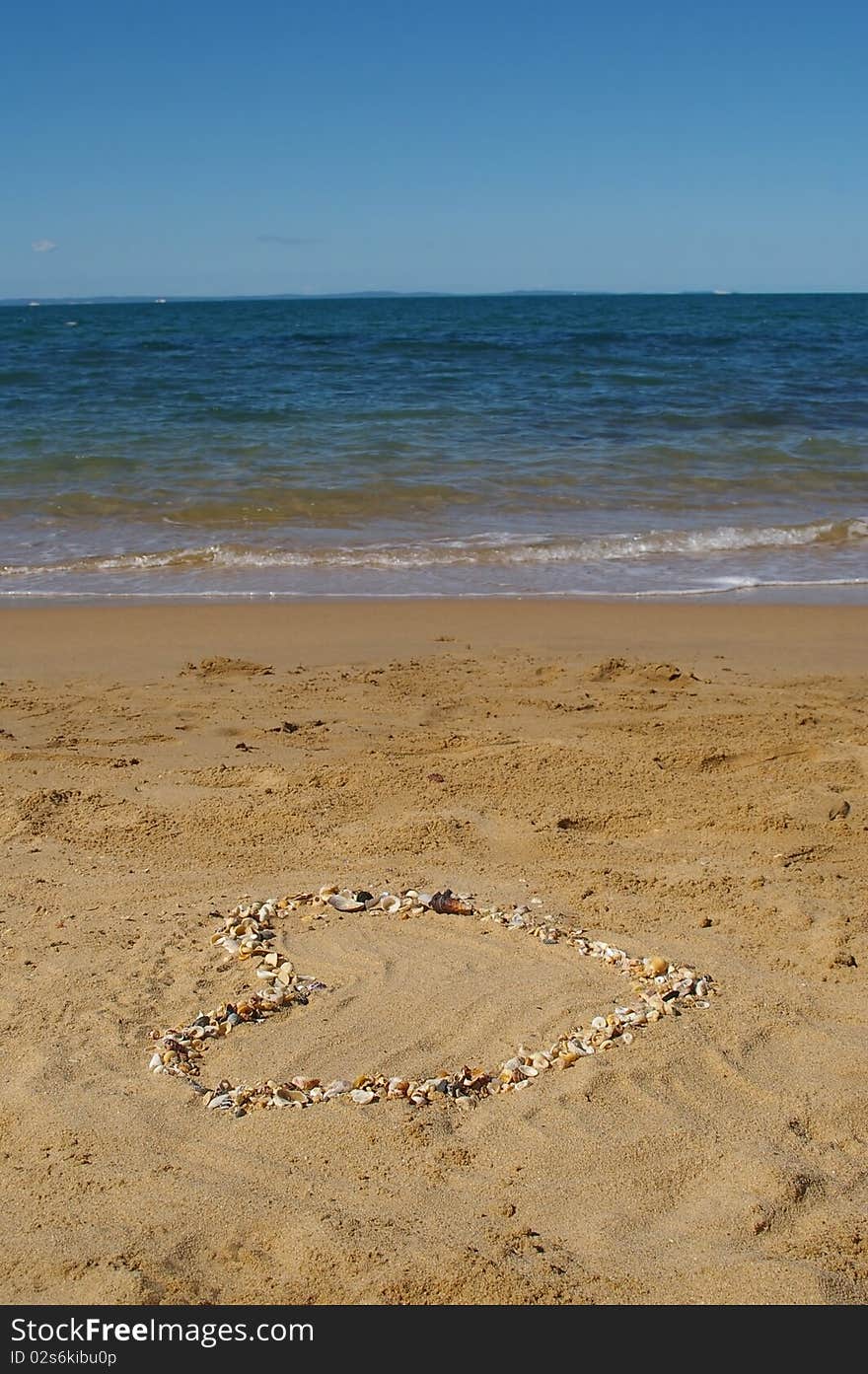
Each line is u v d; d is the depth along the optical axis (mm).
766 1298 1311
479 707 3162
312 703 3197
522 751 2793
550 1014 1794
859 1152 1521
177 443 7617
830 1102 1606
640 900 2158
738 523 5770
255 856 2320
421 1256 1351
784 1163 1491
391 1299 1306
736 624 4094
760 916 2088
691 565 5055
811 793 2582
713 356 16141
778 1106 1600
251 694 3273
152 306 66875
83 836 2393
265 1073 1668
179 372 13398
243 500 6008
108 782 2652
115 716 3094
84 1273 1335
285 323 30438
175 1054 1696
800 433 8414
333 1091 1626
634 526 5688
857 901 2150
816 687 3354
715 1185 1466
